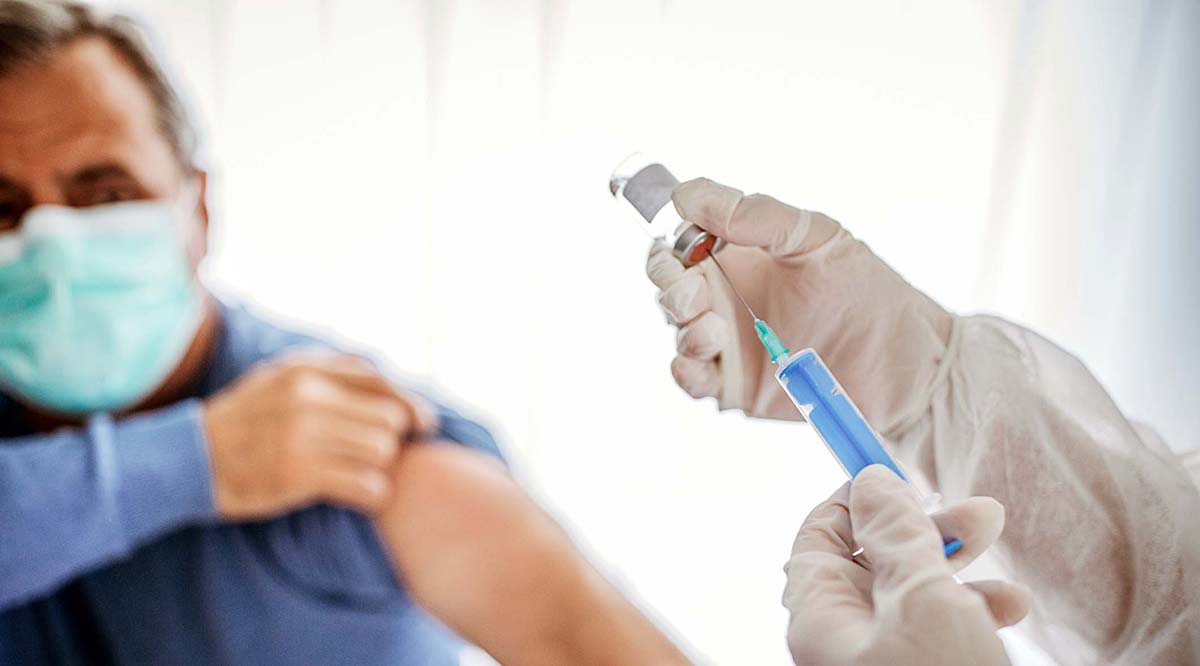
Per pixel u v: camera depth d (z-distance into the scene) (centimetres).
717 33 150
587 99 150
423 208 154
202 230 99
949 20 150
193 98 146
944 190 155
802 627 65
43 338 91
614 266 155
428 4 147
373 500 82
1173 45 148
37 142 87
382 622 87
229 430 81
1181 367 158
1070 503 80
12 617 83
